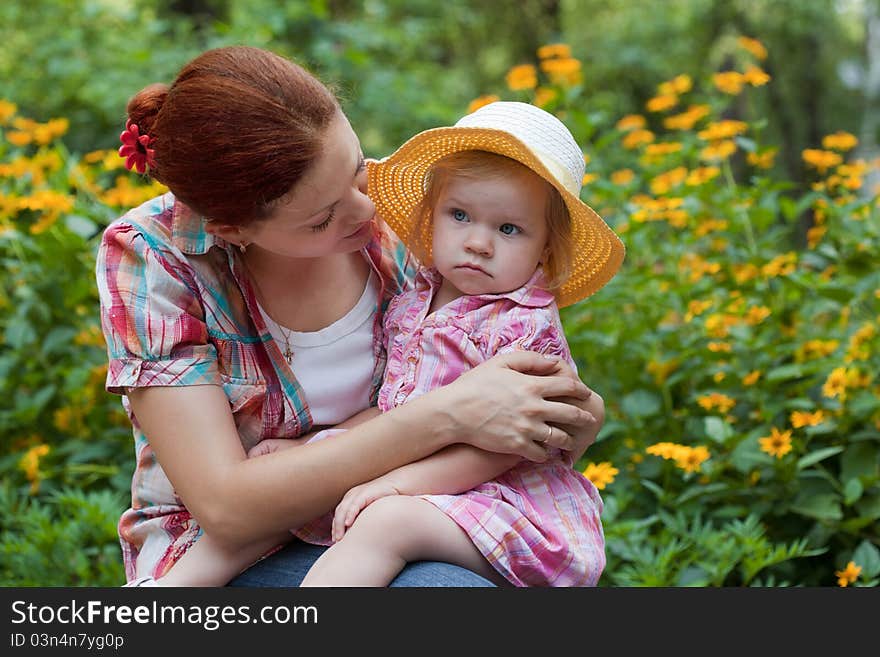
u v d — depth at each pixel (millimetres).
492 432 2119
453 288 2381
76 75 8141
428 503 2104
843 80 17453
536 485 2271
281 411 2314
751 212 4133
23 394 4203
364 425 2133
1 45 8586
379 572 2035
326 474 2094
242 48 2078
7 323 4379
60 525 3625
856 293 3916
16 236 4137
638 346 4098
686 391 4090
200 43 8703
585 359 4230
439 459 2152
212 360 2213
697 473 3807
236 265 2252
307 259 2309
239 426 2299
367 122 8648
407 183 2398
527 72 4750
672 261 4348
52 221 4102
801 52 17219
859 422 3775
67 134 7965
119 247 2217
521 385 2143
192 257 2234
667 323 4414
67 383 4148
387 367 2375
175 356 2174
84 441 4281
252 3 8484
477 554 2139
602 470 3285
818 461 3742
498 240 2258
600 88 14656
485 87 15969
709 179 4230
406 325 2365
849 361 3768
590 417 2219
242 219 2039
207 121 1969
